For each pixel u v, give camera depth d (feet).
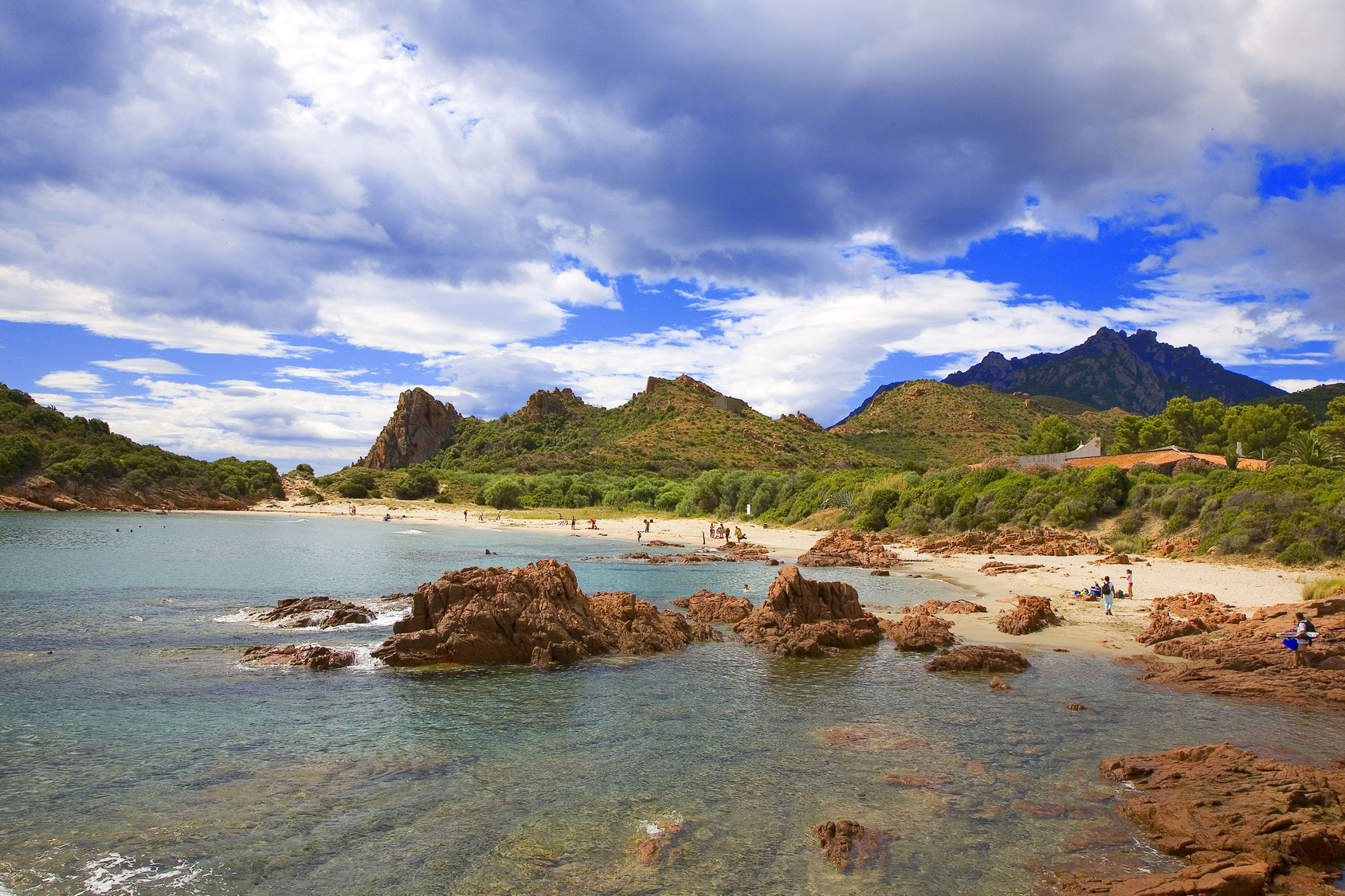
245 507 377.91
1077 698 58.85
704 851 34.06
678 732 50.65
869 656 74.02
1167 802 37.81
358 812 37.68
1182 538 151.02
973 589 117.80
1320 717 53.67
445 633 70.54
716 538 237.25
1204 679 62.59
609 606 82.64
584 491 421.59
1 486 293.64
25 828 35.37
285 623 83.61
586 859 33.22
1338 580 96.27
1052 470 209.26
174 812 37.40
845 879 31.65
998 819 37.47
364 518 345.72
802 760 45.47
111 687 58.90
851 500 250.57
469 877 31.65
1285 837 33.30
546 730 50.72
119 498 322.96
